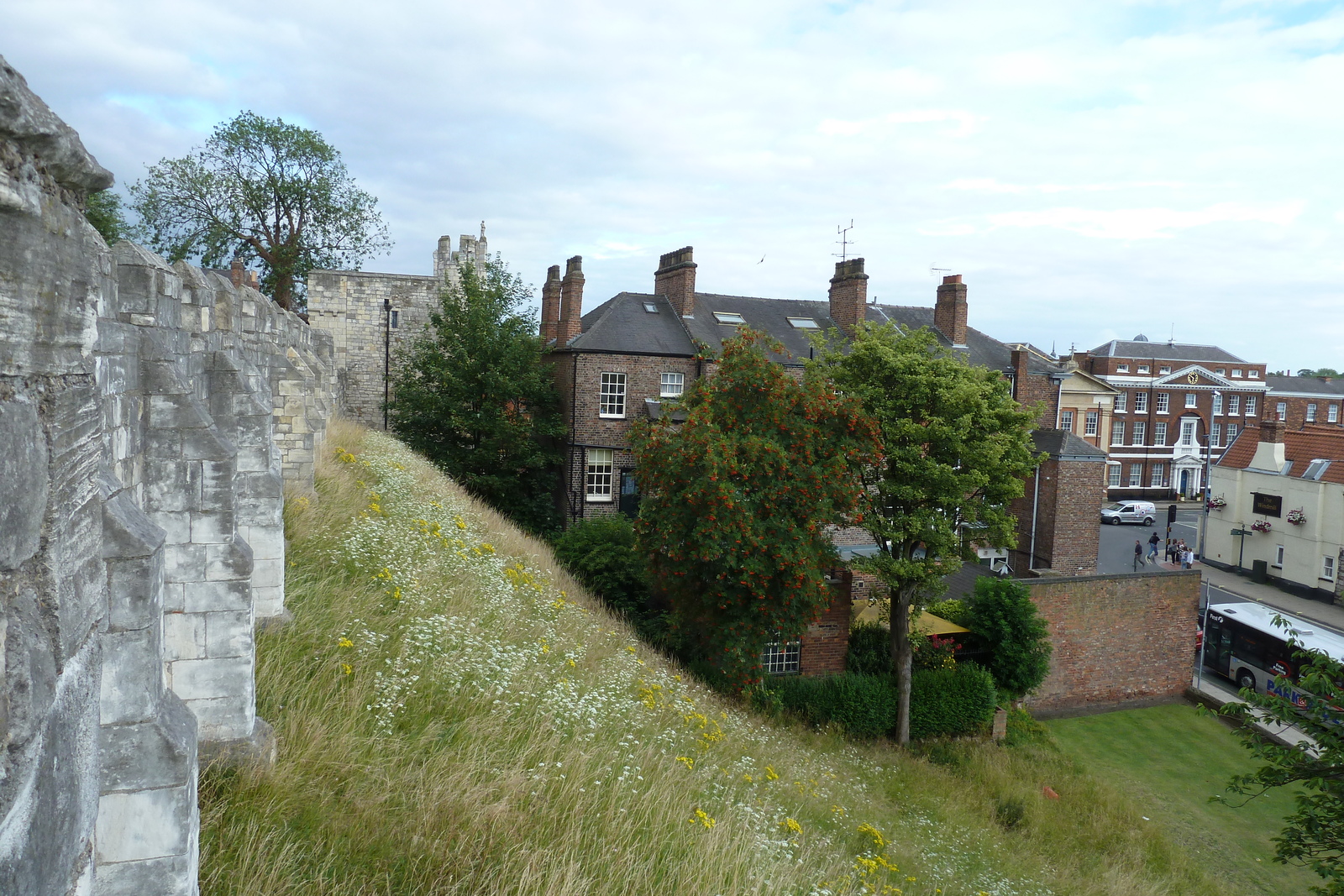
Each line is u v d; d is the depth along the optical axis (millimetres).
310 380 16250
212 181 37375
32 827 2059
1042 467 28766
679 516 16109
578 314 29812
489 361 28766
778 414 16797
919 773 17156
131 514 4145
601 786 7348
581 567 21578
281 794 5691
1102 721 22344
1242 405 57125
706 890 6152
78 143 2398
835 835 10305
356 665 7840
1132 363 54969
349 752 6410
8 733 1958
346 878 5172
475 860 5648
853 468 17859
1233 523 38250
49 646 2219
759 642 16625
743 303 33812
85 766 2566
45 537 2268
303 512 11992
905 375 18547
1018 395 34312
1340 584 32688
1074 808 16906
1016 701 21641
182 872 4133
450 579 11984
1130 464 55344
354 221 40781
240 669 5930
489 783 6672
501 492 28281
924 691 19906
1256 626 24047
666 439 17000
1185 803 17984
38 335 2248
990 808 16062
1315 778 9359
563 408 29625
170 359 5711
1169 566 38000
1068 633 22672
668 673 15117
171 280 6148
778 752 13320
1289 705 9438
